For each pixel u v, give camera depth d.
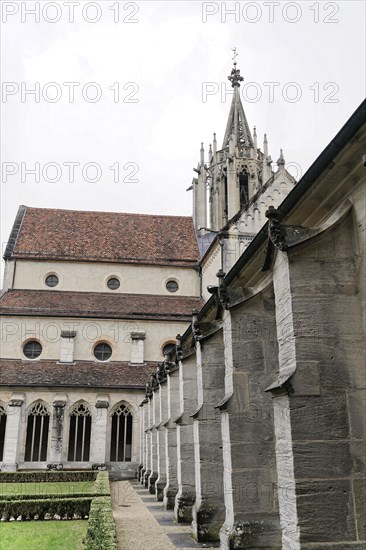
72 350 39.38
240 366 12.24
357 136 7.55
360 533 7.66
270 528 11.09
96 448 35.38
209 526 14.20
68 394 36.47
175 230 50.91
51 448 34.75
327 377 8.30
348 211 8.91
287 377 8.26
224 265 33.56
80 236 48.09
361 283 8.62
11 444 34.34
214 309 15.75
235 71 58.56
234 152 49.16
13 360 38.66
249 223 34.53
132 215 52.41
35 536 15.68
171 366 22.66
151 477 27.58
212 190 51.88
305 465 7.89
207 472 14.74
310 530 7.62
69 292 44.12
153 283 45.53
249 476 11.51
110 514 13.59
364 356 8.46
